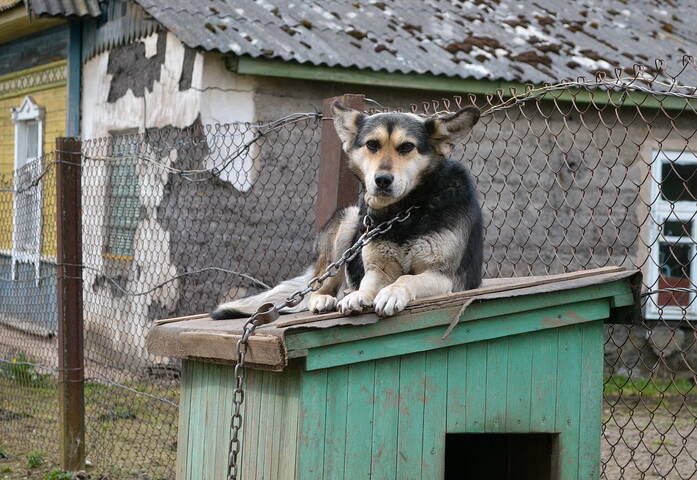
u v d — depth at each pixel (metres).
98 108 13.75
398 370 4.62
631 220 12.92
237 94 11.28
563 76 12.23
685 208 13.20
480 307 4.70
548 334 4.89
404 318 4.55
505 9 14.53
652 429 9.66
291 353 4.30
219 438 5.05
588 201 12.66
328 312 4.99
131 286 11.12
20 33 15.93
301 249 11.19
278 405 4.60
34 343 11.03
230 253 10.90
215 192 10.88
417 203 5.48
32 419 9.40
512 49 12.91
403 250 5.47
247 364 4.67
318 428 4.45
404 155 5.41
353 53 11.59
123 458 7.80
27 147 16.58
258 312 4.57
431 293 5.06
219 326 5.31
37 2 13.20
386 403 4.60
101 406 9.08
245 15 11.96
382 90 12.09
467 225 5.54
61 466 7.79
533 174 12.45
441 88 11.84
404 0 13.97
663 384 12.32
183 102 11.42
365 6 13.39
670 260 13.30
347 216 6.10
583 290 4.86
